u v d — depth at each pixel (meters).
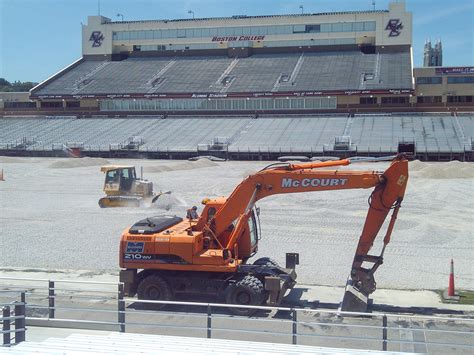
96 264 21.02
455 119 80.50
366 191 41.53
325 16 99.44
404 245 24.12
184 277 15.52
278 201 37.31
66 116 98.88
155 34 107.50
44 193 42.69
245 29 103.19
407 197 38.75
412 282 18.48
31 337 13.14
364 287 14.95
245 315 14.81
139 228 15.85
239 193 15.38
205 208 15.99
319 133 79.38
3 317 11.87
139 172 56.41
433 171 51.50
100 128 90.25
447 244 24.34
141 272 16.30
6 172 58.59
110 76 101.31
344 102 87.69
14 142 85.81
